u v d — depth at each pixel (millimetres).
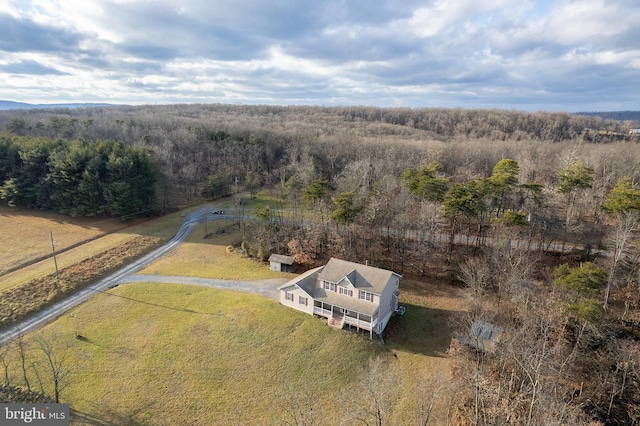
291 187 79625
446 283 55594
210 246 69375
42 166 82500
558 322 37219
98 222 78562
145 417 33406
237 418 33719
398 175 88125
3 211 80875
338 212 57375
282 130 135000
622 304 47156
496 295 48844
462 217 70812
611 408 32656
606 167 81875
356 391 36688
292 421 32875
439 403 34656
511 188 66875
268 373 38594
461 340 41094
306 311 47688
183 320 46562
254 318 46438
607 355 36812
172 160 99875
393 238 65438
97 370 38281
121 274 58875
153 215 84625
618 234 48750
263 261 63000
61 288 52844
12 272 56938
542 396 26672
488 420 28859
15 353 40031
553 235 61125
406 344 43562
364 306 44531
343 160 101062
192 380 37531
